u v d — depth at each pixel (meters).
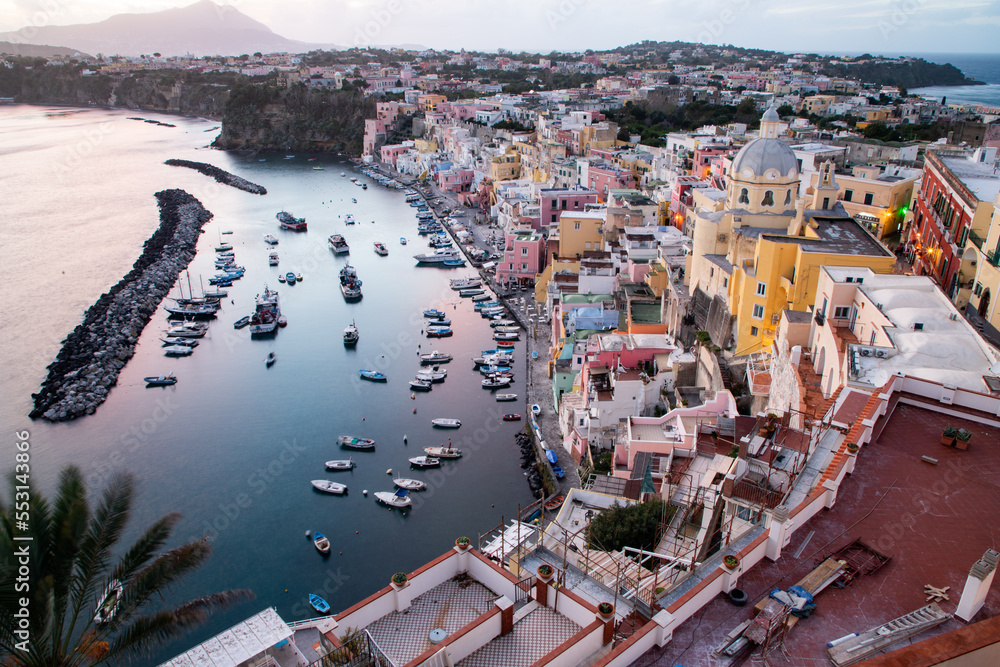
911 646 16.95
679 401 65.50
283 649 37.56
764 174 74.75
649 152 167.12
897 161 120.00
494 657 23.77
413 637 25.25
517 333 116.25
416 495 75.62
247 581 64.75
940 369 38.59
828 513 27.02
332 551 68.06
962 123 122.88
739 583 23.56
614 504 41.22
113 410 96.56
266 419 93.12
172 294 140.12
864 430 31.27
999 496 27.66
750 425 42.59
